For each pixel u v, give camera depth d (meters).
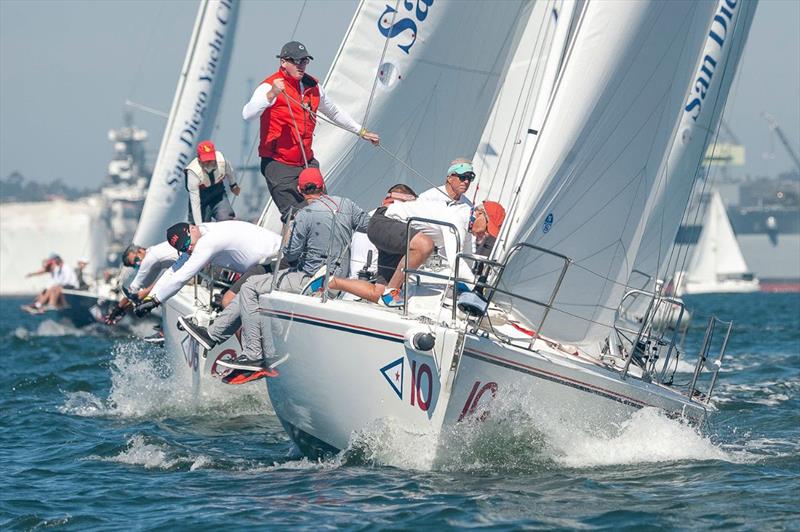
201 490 27.20
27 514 25.34
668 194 48.62
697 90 49.28
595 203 29.08
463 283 28.19
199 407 41.06
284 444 34.00
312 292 30.64
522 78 39.34
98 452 32.75
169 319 43.09
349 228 31.80
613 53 28.67
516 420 27.84
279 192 35.50
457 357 25.73
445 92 40.16
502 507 24.45
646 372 32.03
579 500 25.20
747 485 27.08
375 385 27.39
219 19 73.25
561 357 28.62
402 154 40.75
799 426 38.81
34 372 57.75
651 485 26.86
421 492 25.77
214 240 32.97
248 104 34.78
